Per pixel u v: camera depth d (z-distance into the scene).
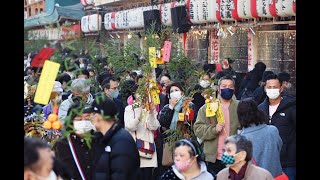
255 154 5.80
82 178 5.13
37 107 6.48
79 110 5.03
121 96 9.48
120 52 11.27
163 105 8.61
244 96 10.18
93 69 10.80
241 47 14.20
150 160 7.25
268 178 4.93
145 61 10.13
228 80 7.00
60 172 4.33
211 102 6.95
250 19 12.84
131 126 7.06
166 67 10.82
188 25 14.43
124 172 5.09
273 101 6.85
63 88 6.10
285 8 10.62
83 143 5.16
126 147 5.12
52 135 5.67
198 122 7.08
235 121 6.94
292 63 12.36
